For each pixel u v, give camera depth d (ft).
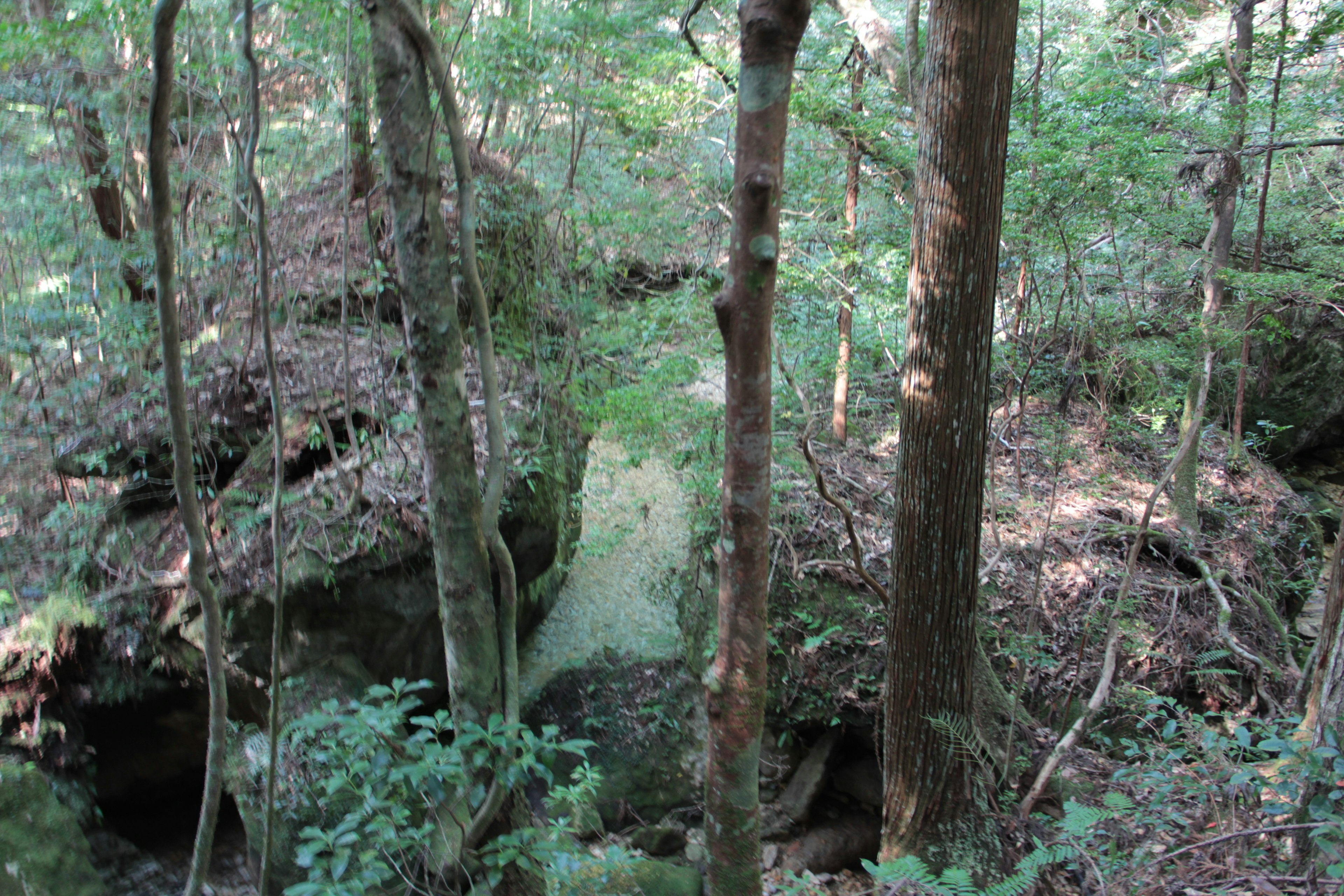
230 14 14.11
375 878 8.32
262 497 14.51
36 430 15.44
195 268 16.85
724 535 9.63
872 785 17.93
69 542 14.92
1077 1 28.07
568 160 21.01
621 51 18.79
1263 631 20.92
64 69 13.71
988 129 11.79
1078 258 18.11
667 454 20.98
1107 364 24.82
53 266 15.89
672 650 20.11
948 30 11.66
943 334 12.44
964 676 13.56
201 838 7.54
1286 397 32.45
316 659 13.98
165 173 6.19
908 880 10.41
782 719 18.24
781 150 8.38
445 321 9.48
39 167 14.96
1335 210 27.48
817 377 22.98
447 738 16.34
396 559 14.03
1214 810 11.44
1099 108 19.11
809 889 15.38
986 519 21.62
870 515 20.67
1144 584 20.76
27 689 13.67
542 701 18.92
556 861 9.95
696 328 21.06
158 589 14.25
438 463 9.75
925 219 12.39
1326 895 8.91
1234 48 23.45
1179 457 16.07
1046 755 16.28
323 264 17.81
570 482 19.38
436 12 14.88
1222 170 23.18
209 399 15.42
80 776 14.25
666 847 17.02
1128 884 10.46
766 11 7.86
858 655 17.93
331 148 19.07
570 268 21.50
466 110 18.40
